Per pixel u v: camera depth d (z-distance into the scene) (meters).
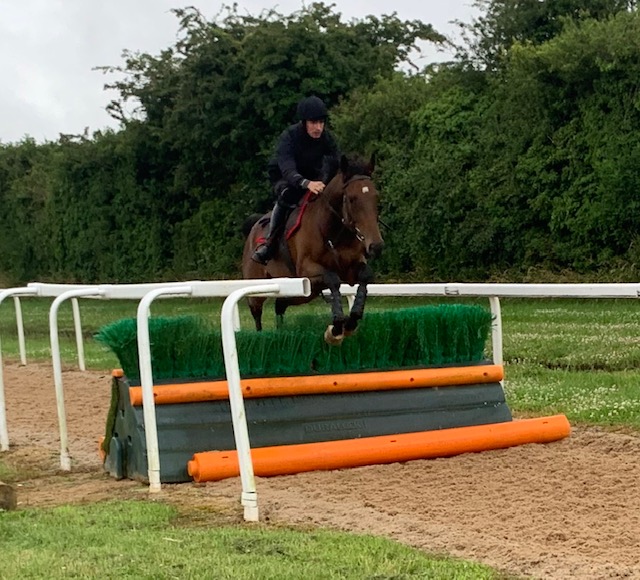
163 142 34.09
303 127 8.88
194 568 4.86
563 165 22.91
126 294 7.57
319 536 5.45
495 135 24.19
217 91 31.91
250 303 10.54
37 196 42.66
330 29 31.81
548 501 6.28
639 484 6.71
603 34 21.77
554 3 25.80
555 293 7.64
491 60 25.89
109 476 7.86
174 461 7.25
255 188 32.47
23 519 6.21
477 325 8.61
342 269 8.46
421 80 28.30
